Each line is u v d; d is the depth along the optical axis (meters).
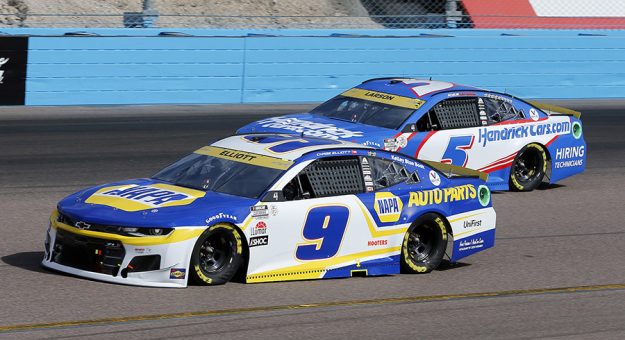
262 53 63.47
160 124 55.81
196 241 26.25
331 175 29.31
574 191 46.47
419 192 30.78
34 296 25.19
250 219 27.19
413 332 24.39
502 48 68.81
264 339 23.00
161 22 75.06
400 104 43.41
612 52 72.44
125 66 60.47
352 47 65.38
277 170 28.55
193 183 28.77
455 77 67.88
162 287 26.09
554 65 70.56
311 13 80.31
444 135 42.78
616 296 29.36
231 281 27.72
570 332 25.25
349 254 29.39
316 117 44.00
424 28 78.94
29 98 58.50
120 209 26.58
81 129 53.34
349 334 23.84
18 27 69.56
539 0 79.62
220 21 76.50
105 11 75.44
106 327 23.05
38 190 40.19
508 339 24.30
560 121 46.84
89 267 26.58
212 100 62.78
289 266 28.19
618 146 57.47
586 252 35.22
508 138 45.03
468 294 28.69
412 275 30.64
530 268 32.47
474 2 77.81
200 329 23.39
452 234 31.39
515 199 44.16
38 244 31.73
